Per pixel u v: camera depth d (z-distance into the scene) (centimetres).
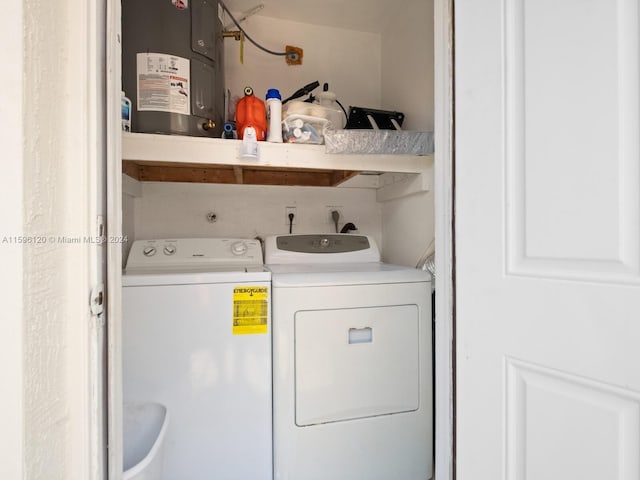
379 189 202
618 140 50
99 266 53
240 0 180
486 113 68
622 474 50
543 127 59
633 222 49
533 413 61
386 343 126
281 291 117
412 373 129
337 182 182
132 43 118
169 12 121
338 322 121
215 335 115
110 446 55
